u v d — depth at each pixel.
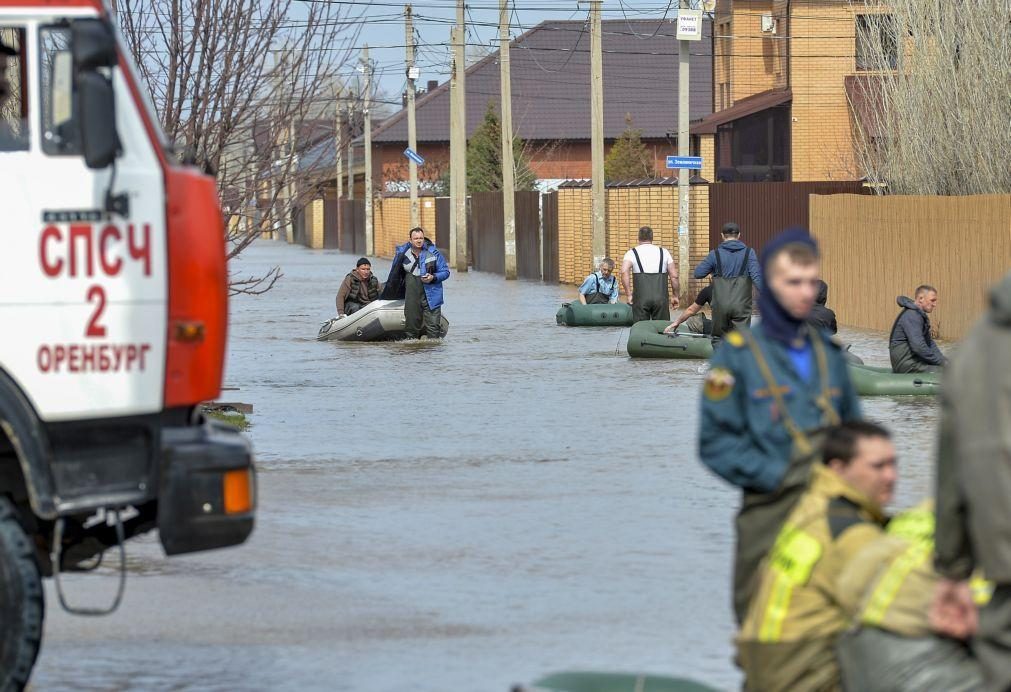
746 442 16.61
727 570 25.38
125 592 24.39
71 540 20.48
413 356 66.44
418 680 19.39
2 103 18.80
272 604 23.47
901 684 14.15
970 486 12.16
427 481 34.38
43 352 18.11
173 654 20.75
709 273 61.66
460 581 24.83
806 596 15.08
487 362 63.34
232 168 46.28
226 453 18.22
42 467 17.97
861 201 81.50
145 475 18.45
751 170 131.25
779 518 16.55
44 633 21.91
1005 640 12.32
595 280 85.69
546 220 135.00
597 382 55.22
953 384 12.33
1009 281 12.07
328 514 30.59
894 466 15.33
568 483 33.97
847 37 126.06
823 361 16.80
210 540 18.27
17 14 18.42
